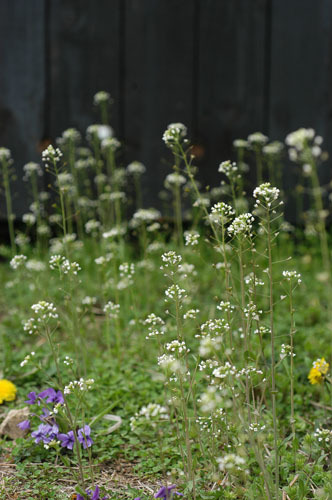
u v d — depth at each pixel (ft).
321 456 7.84
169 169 18.24
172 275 8.02
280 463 8.05
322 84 18.01
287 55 18.03
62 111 18.08
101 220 18.02
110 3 17.85
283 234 16.87
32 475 8.25
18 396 10.52
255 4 17.88
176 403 7.53
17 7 17.80
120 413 9.79
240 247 8.00
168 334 12.46
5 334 12.89
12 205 18.06
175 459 8.55
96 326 13.76
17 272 14.98
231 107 18.17
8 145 18.12
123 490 7.95
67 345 12.34
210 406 5.92
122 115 18.17
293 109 18.15
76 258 14.98
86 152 16.92
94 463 8.51
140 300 14.46
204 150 18.25
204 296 14.90
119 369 11.41
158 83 18.12
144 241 14.25
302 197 18.28
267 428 8.84
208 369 8.55
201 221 17.95
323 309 14.11
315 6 17.84
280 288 14.70
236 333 10.23
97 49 17.98
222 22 17.95
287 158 18.20
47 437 8.70
